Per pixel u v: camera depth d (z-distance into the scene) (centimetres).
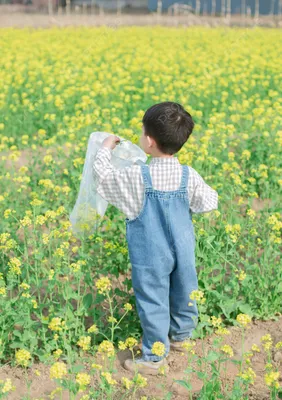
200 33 2164
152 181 360
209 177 589
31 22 2820
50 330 417
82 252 436
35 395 366
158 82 1071
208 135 681
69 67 1271
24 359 333
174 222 360
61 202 602
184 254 364
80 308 403
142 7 3497
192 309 384
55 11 3394
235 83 1103
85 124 740
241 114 920
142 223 362
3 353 401
